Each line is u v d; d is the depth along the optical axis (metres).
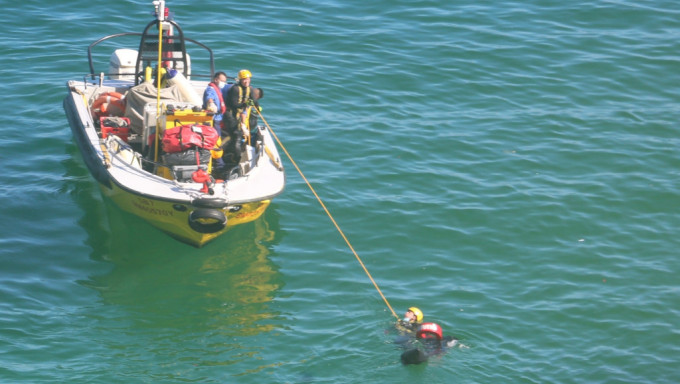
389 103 57.06
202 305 38.62
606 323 37.94
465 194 47.78
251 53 61.41
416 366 33.88
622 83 61.78
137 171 42.44
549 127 55.50
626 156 52.69
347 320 37.44
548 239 44.41
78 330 36.22
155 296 39.12
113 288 39.59
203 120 43.78
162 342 35.78
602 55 65.12
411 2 71.50
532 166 51.06
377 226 44.75
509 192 48.19
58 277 40.06
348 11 69.31
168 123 43.16
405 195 47.47
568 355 35.62
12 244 42.03
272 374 33.69
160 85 46.84
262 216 45.25
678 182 50.19
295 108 55.28
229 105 44.94
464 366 34.16
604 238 44.72
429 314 37.94
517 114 56.91
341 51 63.12
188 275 40.81
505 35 67.00
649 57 65.19
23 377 32.56
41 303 37.91
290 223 44.84
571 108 58.12
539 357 35.38
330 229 44.44
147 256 42.25
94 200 46.38
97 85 51.00
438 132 53.94
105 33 63.16
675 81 62.44
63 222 44.28
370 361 34.38
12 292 38.38
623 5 72.75
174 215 41.47
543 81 61.31
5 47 60.09
